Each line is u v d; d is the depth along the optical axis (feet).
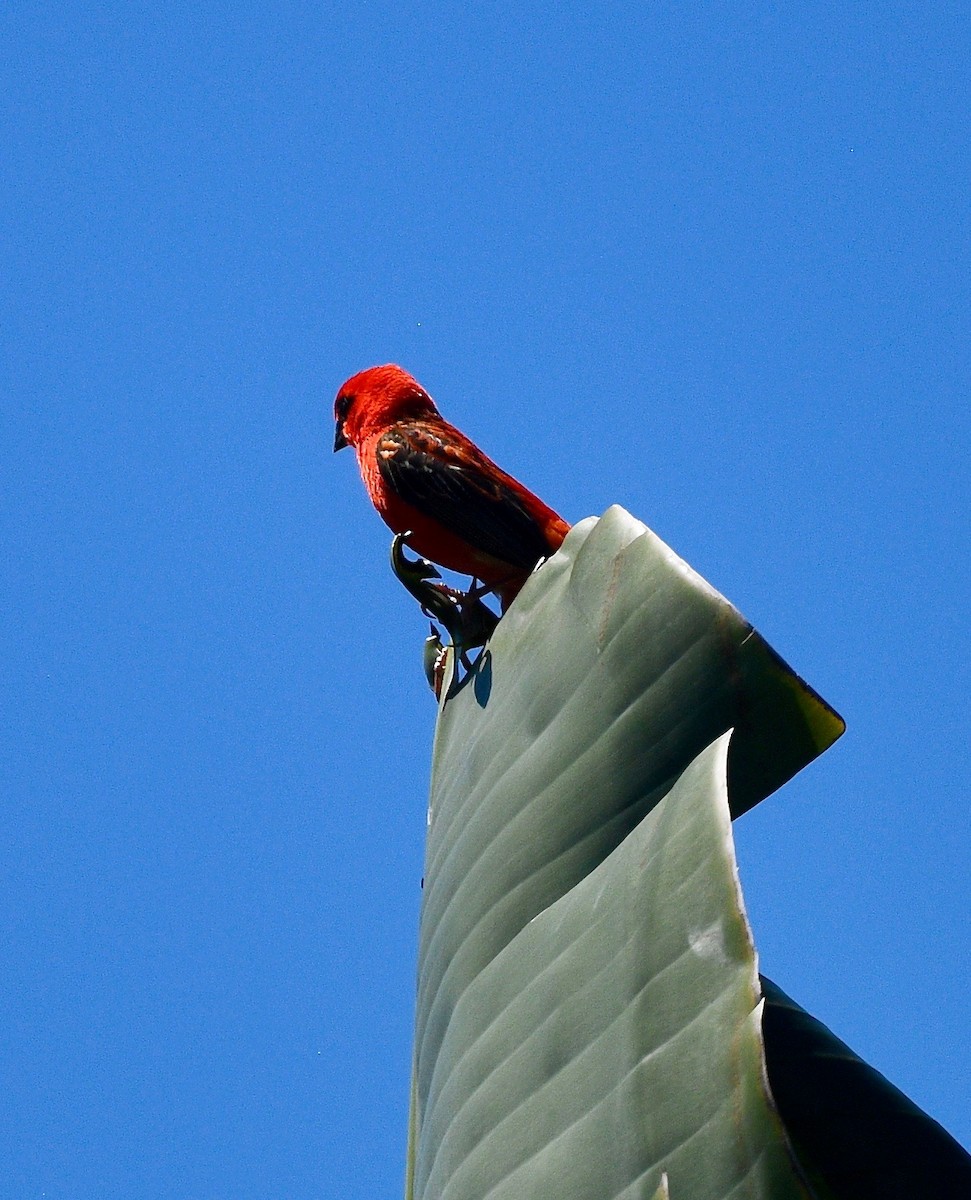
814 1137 20.89
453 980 19.77
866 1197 20.44
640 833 17.47
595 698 20.15
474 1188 17.01
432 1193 18.07
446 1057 19.01
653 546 20.38
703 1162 14.34
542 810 19.94
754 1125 14.08
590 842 19.26
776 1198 13.75
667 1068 15.15
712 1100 14.55
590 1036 16.52
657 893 16.38
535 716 20.95
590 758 19.81
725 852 15.84
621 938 16.71
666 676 19.51
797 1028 21.85
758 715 19.07
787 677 19.04
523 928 19.04
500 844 20.22
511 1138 16.93
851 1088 21.34
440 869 21.59
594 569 21.06
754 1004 14.74
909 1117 21.17
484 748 21.74
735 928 15.33
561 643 21.08
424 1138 19.40
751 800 18.97
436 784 23.71
